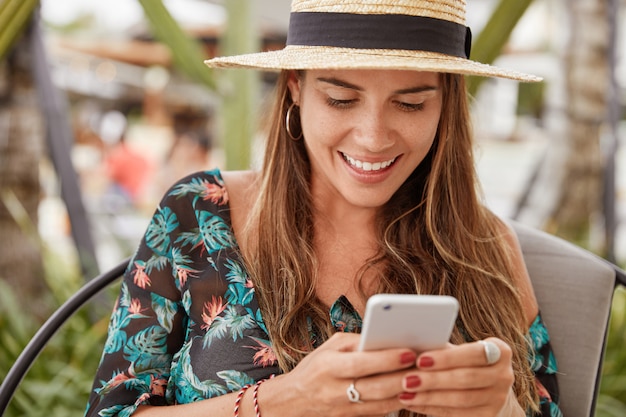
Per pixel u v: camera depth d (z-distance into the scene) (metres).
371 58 1.25
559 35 3.53
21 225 2.66
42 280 2.72
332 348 1.13
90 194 5.57
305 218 1.45
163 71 6.17
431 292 1.43
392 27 1.27
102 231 4.05
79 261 2.79
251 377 1.32
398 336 1.04
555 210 3.52
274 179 1.45
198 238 1.44
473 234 1.48
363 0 1.27
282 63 1.25
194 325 1.39
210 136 6.04
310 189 1.47
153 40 6.05
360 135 1.28
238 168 2.19
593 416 1.60
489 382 1.07
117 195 5.45
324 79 1.27
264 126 1.57
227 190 1.50
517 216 3.66
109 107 6.27
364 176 1.31
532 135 5.73
